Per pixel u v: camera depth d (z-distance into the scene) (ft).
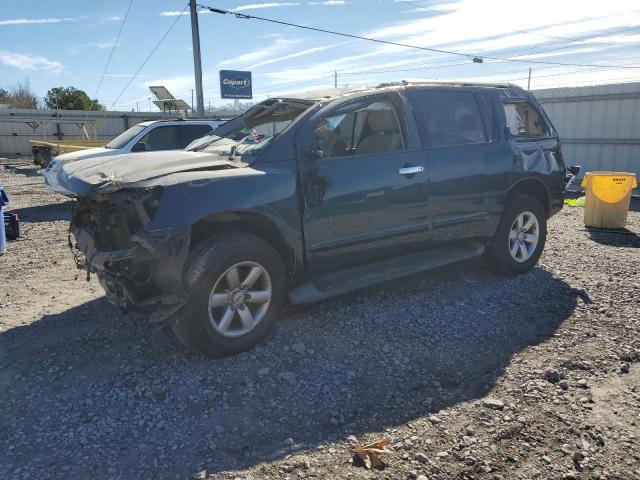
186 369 11.84
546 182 18.52
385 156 14.51
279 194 12.59
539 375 11.46
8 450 9.07
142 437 9.44
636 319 14.33
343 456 8.87
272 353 12.49
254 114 16.46
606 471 8.45
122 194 11.32
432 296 16.19
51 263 21.49
